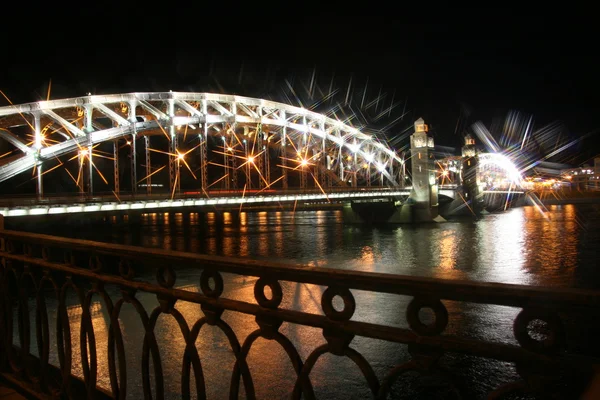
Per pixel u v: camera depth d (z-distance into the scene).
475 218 79.50
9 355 3.84
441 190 83.88
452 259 36.22
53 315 16.81
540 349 1.47
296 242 47.59
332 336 1.89
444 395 10.30
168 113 41.00
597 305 1.34
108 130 35.56
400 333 1.74
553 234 49.66
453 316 18.16
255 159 56.09
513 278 28.52
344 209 75.62
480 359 12.68
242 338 14.18
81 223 47.97
